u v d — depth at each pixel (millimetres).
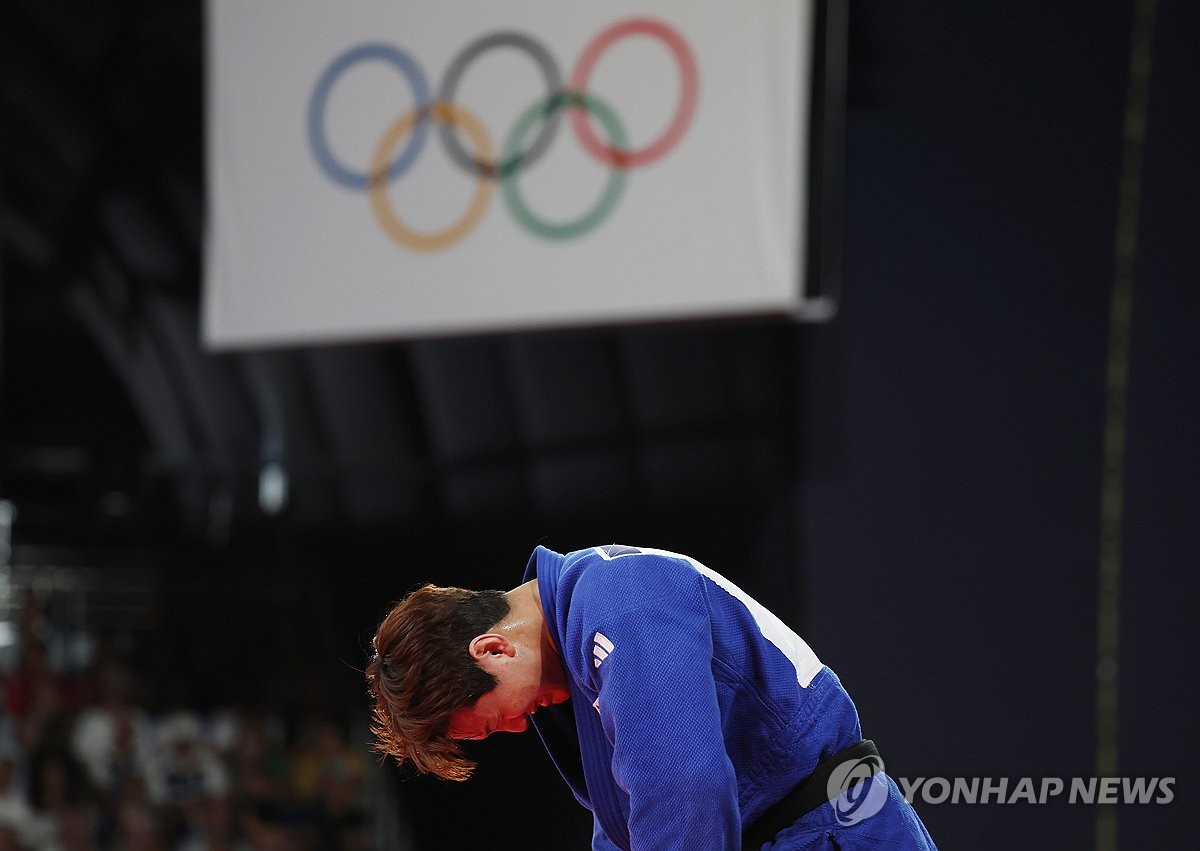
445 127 14633
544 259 14078
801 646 5641
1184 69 12367
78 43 17250
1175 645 11961
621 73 13820
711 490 14016
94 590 16391
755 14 13320
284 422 16078
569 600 5438
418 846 14914
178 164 16844
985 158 13156
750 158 13258
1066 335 12688
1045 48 12992
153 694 16047
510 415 15047
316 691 15695
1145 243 12414
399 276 14750
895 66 13578
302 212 15289
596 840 6016
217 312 15609
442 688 5262
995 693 12594
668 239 13531
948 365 13125
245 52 15695
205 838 15633
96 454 16688
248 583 16031
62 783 15891
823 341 13688
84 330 16938
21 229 17234
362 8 15125
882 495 13266
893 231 13453
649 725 4922
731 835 4891
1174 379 12188
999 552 12734
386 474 15602
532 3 14273
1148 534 12172
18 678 16125
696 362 14180
